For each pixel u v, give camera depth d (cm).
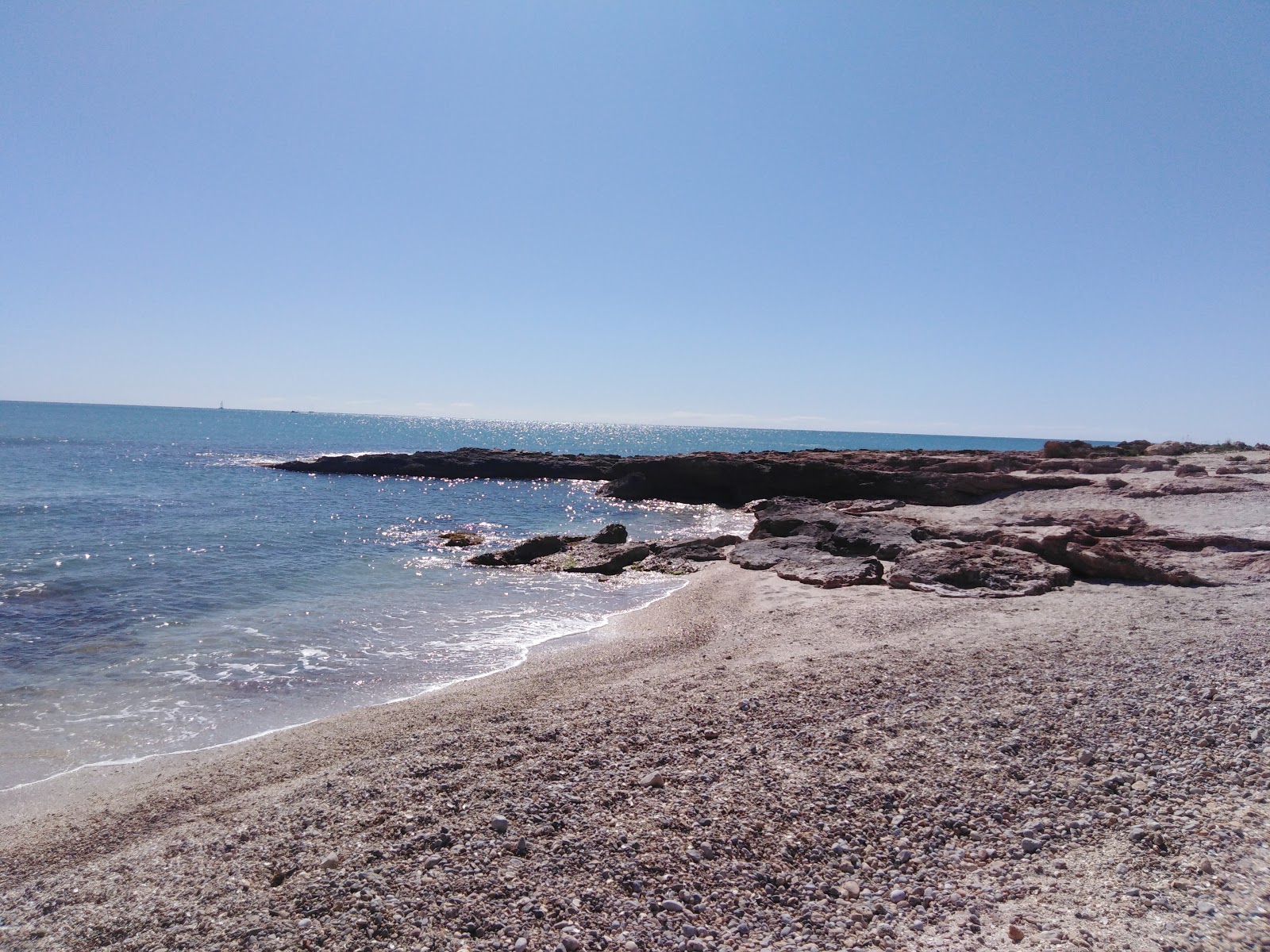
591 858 569
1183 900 496
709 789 680
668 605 1861
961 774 697
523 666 1353
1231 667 970
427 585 2125
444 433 18875
